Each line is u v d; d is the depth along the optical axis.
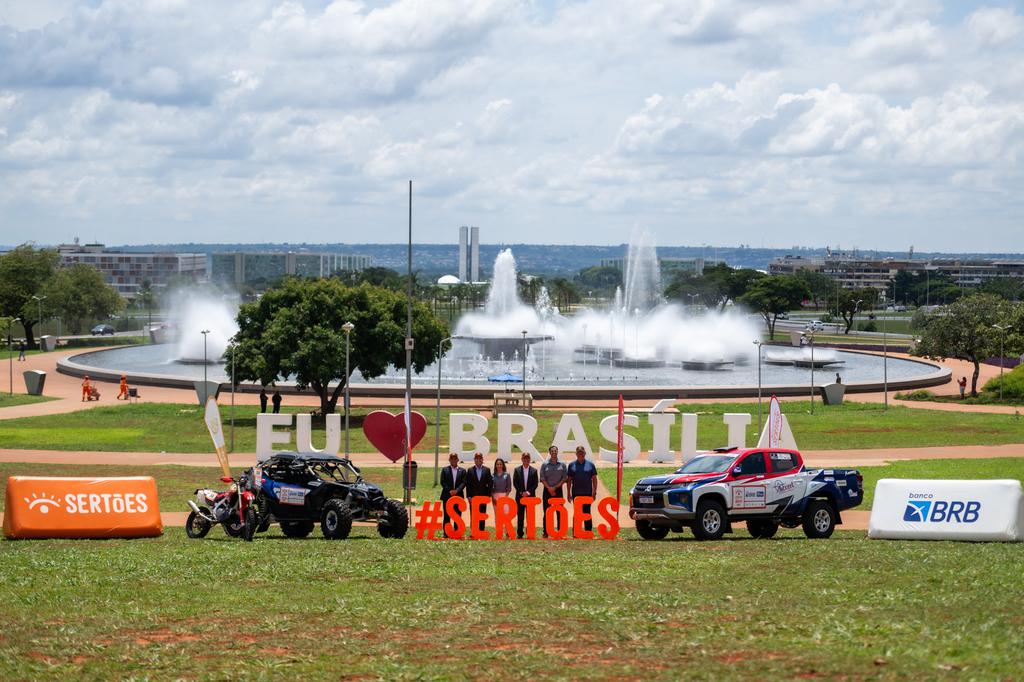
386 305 95.25
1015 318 114.00
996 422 88.88
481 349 157.25
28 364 150.62
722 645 19.53
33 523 35.34
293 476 37.06
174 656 19.80
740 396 112.44
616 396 110.19
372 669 18.64
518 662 18.81
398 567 29.14
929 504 34.41
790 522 37.31
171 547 33.38
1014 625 20.27
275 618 22.69
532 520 36.00
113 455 69.81
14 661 19.44
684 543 34.41
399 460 69.06
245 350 90.50
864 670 17.41
